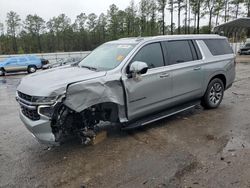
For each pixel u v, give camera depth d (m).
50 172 3.61
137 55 4.64
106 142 4.50
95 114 4.34
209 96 6.04
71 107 3.74
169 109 5.34
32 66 24.73
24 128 5.58
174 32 60.19
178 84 5.22
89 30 78.81
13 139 4.93
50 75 4.29
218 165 3.52
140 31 63.22
